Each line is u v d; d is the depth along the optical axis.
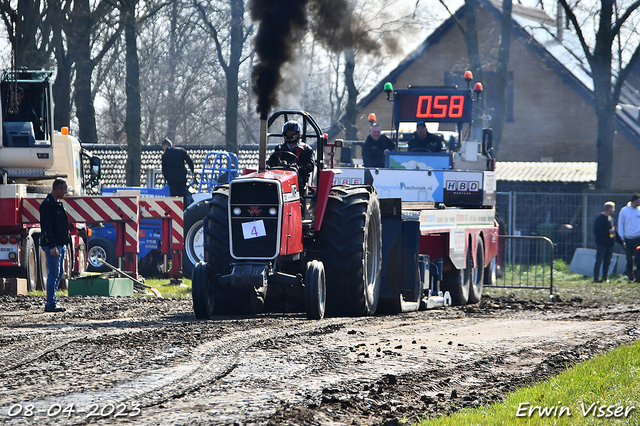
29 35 88.56
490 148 52.91
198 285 31.28
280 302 36.94
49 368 20.44
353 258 33.22
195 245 56.41
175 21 120.44
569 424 15.67
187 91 158.50
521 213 86.69
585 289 59.41
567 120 118.25
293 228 31.62
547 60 117.69
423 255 39.84
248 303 33.91
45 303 39.53
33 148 50.94
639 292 56.09
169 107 159.12
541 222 86.19
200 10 103.44
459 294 44.94
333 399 17.12
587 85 115.62
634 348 24.86
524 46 119.06
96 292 44.88
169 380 19.03
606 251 67.19
